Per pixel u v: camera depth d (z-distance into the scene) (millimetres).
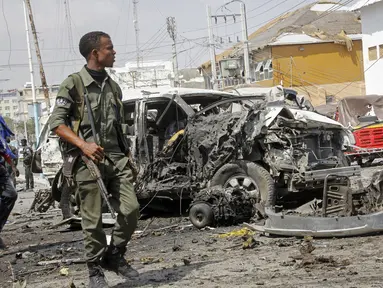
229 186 9711
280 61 48438
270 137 9570
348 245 6527
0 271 7230
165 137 10875
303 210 8734
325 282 5094
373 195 7562
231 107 10758
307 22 51344
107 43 5297
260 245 7086
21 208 16578
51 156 14438
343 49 48875
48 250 8570
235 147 9688
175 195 10297
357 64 49031
